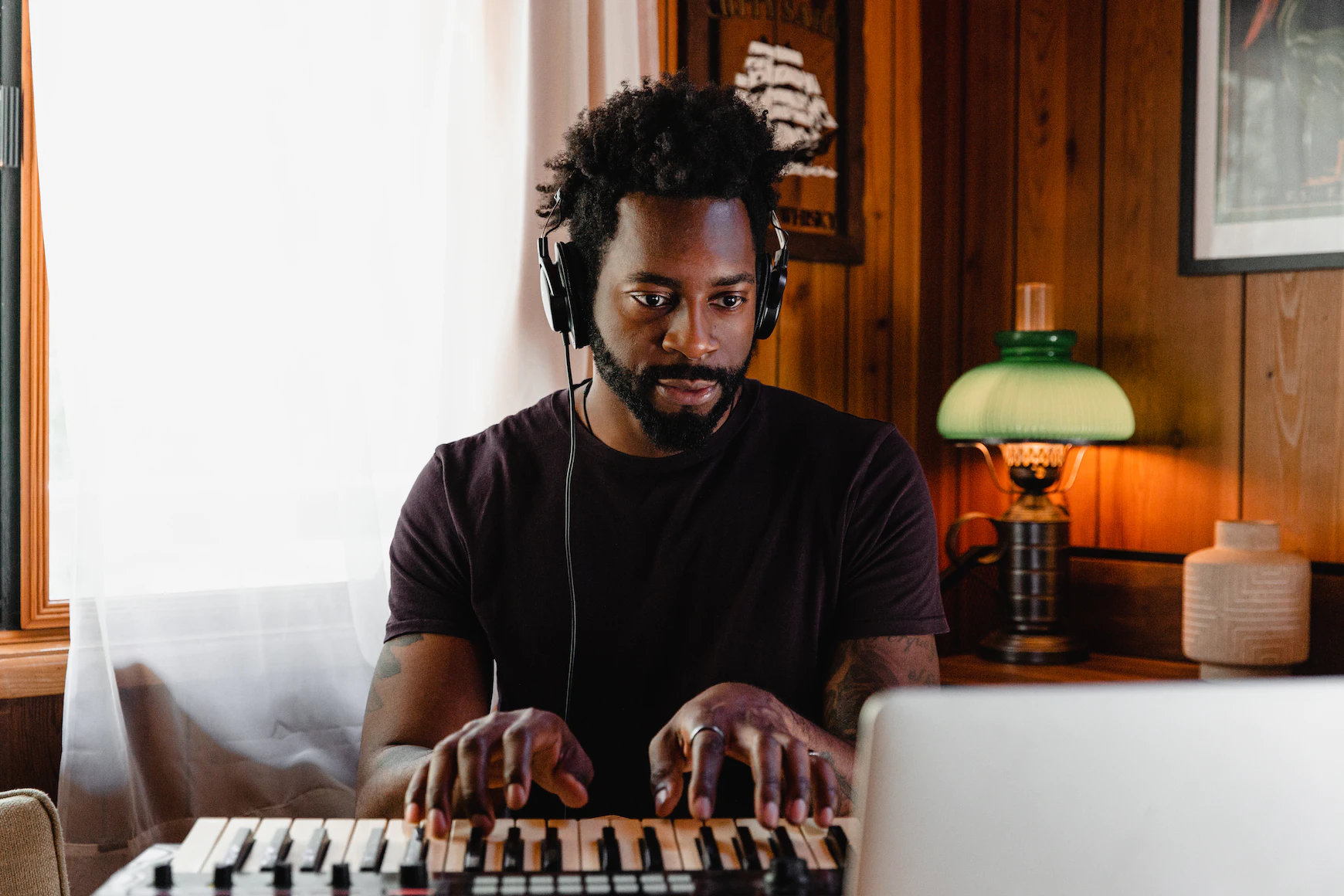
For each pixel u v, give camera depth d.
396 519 1.76
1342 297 2.16
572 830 0.80
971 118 2.70
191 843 0.77
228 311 1.60
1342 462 2.16
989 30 2.66
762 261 1.19
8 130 1.60
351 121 1.71
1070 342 2.30
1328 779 0.57
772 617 1.23
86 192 1.48
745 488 1.26
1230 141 2.29
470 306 1.82
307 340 1.65
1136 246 2.43
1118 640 2.42
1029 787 0.56
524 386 1.84
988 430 2.21
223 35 1.60
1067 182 2.54
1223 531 2.03
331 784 1.66
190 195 1.58
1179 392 2.37
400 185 1.78
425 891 0.70
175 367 1.57
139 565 1.55
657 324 1.10
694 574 1.24
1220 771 0.56
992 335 2.68
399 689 1.22
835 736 1.11
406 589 1.29
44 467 1.62
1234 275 2.29
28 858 1.00
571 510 1.26
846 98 2.49
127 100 1.53
